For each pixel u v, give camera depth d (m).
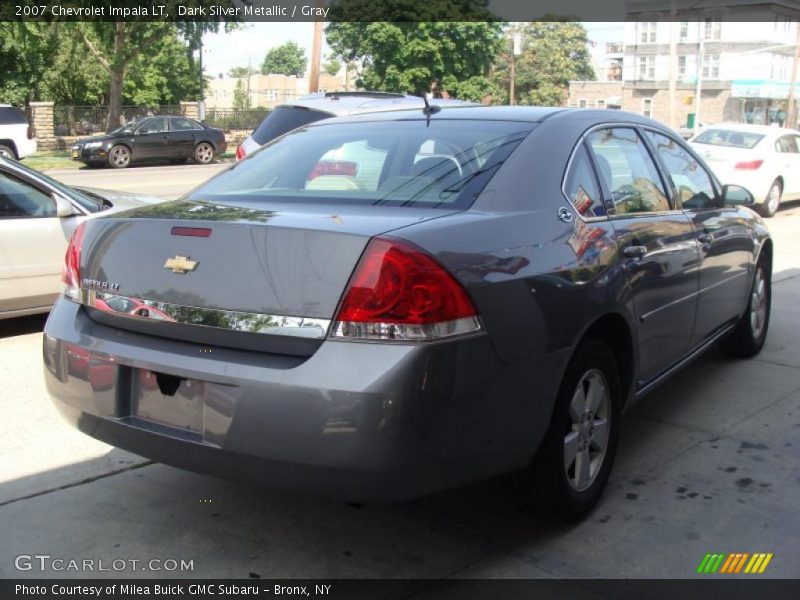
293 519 3.60
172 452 2.98
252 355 2.84
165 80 53.69
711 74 65.69
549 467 3.31
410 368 2.68
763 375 5.65
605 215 3.75
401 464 2.70
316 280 2.78
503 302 2.96
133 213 3.38
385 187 3.49
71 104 49.25
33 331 6.69
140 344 3.08
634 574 3.18
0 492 3.79
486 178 3.38
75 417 3.29
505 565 3.25
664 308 4.13
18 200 6.33
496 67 78.12
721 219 5.00
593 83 80.00
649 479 4.01
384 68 43.66
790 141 15.62
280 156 4.08
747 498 3.82
